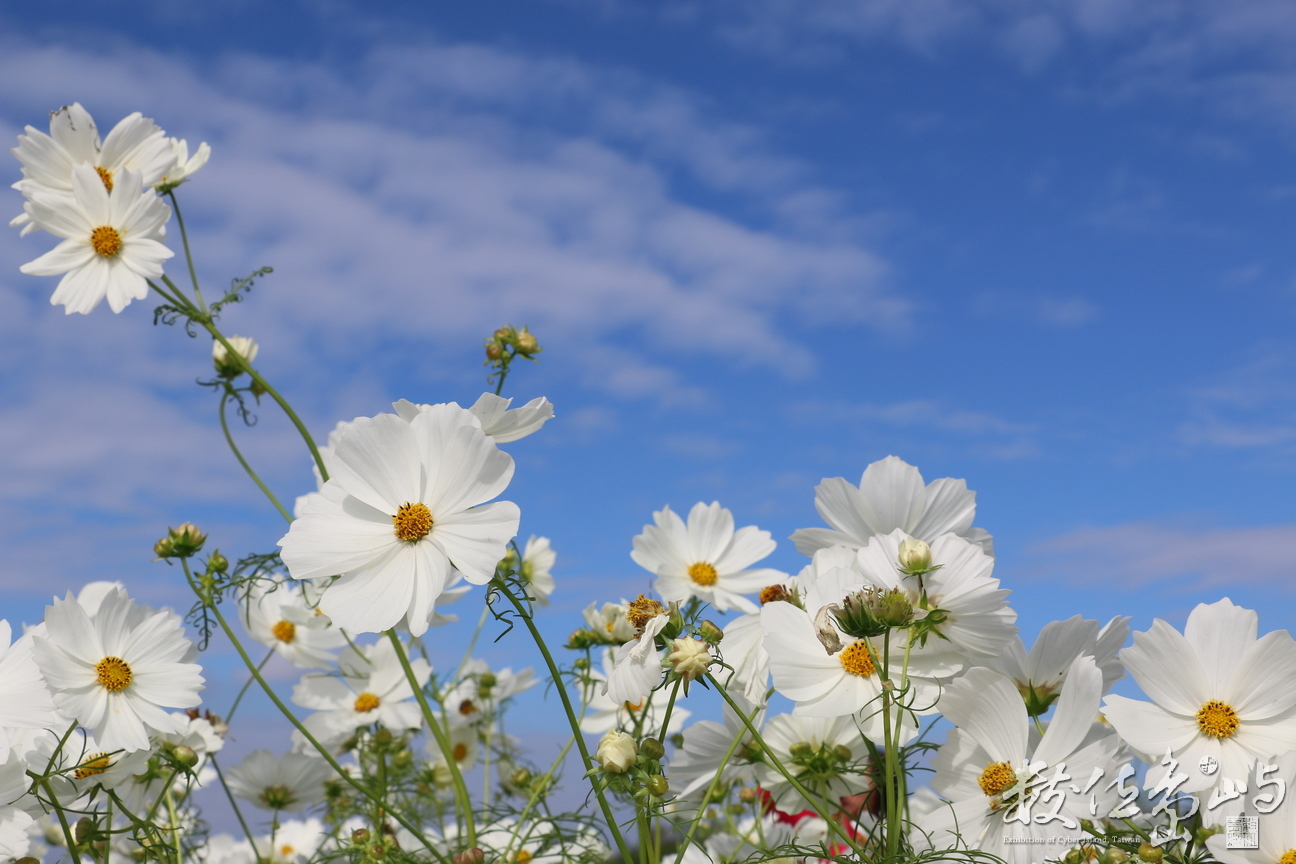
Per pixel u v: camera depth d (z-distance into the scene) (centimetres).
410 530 69
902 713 70
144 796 85
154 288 93
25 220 94
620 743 68
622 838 68
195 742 90
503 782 114
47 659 73
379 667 106
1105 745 66
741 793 93
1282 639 66
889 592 67
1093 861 69
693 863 84
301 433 91
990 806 68
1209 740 66
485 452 69
